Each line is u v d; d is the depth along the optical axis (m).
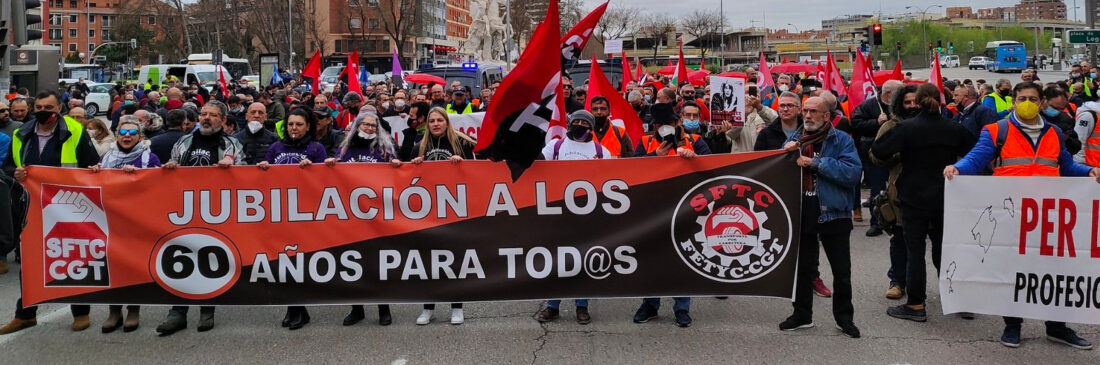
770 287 5.79
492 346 5.55
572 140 6.29
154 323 6.23
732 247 5.79
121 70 62.91
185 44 82.81
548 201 5.83
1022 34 104.31
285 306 6.24
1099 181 5.17
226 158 5.99
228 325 6.14
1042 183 5.29
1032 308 5.35
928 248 8.77
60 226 5.88
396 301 5.88
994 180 5.38
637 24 97.38
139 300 5.89
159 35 94.75
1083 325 6.02
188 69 40.22
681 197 5.80
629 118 7.91
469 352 5.43
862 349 5.44
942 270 5.50
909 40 99.12
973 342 5.57
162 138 7.19
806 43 131.50
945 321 6.06
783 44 128.62
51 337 5.92
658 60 94.94
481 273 5.86
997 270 5.40
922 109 5.85
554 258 5.85
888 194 6.60
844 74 47.03
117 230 5.88
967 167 5.51
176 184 5.87
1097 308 5.23
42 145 7.75
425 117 7.22
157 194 5.88
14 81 18.55
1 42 13.91
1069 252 5.26
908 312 6.09
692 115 6.48
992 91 13.28
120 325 6.13
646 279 5.84
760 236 5.77
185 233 5.87
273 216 5.88
